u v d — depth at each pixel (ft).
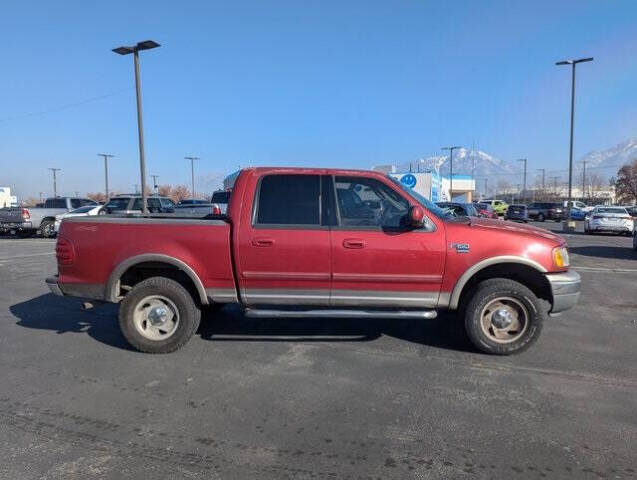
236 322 21.66
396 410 12.98
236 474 10.05
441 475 10.02
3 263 42.29
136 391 14.24
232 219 17.21
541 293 18.21
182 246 17.33
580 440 11.43
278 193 17.30
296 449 11.02
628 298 27.58
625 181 287.89
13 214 70.79
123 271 17.56
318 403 13.39
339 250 16.79
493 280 17.19
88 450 11.00
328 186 17.31
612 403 13.46
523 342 17.06
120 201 72.33
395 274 16.84
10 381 15.03
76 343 18.84
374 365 16.38
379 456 10.73
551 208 159.12
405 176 86.53
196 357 17.17
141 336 17.52
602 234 90.68
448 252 16.72
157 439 11.47
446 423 12.25
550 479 9.90
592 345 18.65
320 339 19.27
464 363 16.58
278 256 16.90
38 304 25.70
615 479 9.90
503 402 13.48
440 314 23.02
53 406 13.25
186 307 17.44
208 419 12.46
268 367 16.19
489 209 116.98
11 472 10.11
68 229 17.93
